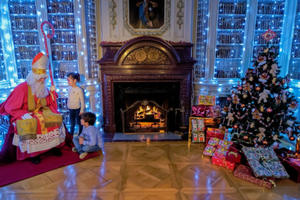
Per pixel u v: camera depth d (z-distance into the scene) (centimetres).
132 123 422
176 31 399
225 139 336
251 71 305
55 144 296
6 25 357
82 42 377
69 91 352
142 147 347
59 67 398
